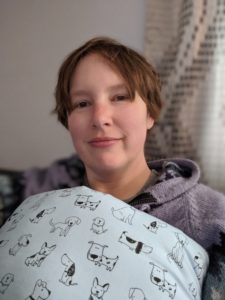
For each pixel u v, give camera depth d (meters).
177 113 1.15
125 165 0.70
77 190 0.64
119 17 1.31
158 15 1.18
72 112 0.70
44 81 1.44
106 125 0.66
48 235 0.55
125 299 0.49
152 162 0.83
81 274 0.50
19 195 1.12
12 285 0.51
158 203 0.69
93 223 0.56
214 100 1.11
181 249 0.58
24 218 0.61
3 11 1.46
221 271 0.60
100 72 0.67
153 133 1.17
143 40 1.28
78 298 0.48
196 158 1.15
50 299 0.48
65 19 1.38
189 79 1.12
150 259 0.54
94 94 0.67
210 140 1.13
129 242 0.55
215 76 1.10
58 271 0.50
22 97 1.50
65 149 1.45
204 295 0.59
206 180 1.15
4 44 1.49
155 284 0.51
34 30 1.43
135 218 0.59
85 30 1.36
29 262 0.52
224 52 1.08
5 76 1.51
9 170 1.44
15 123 1.53
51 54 1.42
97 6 1.33
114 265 0.52
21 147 1.54
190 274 0.57
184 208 0.68
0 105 1.54
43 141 1.49
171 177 0.74
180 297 0.52
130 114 0.66
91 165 0.70
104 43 0.71
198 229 0.65
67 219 0.57
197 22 1.07
